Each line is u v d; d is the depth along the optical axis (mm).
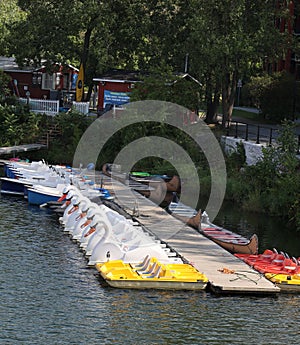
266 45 68062
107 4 76750
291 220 46531
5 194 52656
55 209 46375
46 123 72625
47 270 33125
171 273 31484
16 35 79250
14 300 28953
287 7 75500
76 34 78000
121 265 33000
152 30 80875
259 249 39688
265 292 30875
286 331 27312
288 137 52094
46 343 25141
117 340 25719
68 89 87562
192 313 28578
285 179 48438
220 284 31016
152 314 28266
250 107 98312
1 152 64312
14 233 40031
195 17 68938
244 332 27000
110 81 77312
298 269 33188
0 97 77688
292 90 80562
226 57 68625
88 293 30203
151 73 71875
